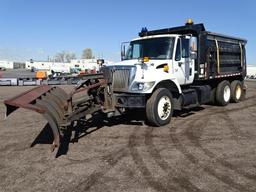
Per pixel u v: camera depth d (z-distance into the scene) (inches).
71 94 286.4
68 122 261.7
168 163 224.4
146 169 213.0
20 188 185.2
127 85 331.6
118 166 219.3
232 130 325.4
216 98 493.0
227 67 503.2
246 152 249.3
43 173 207.9
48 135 310.0
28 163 227.8
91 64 3590.1
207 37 437.4
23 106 222.7
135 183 189.9
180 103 377.7
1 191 181.3
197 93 426.3
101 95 322.7
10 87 1019.3
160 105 341.7
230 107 488.7
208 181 191.8
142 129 332.8
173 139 290.0
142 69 336.2
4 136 309.9
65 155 245.4
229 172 206.2
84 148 263.9
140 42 392.5
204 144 272.5
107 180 195.0
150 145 270.7
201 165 219.9
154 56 374.9
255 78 2415.1
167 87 368.8
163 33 435.5
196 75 418.3
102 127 344.2
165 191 178.4
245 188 181.2
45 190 181.6
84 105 306.7
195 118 391.9
